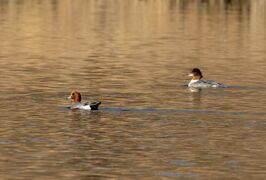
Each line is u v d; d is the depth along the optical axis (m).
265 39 99.75
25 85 65.44
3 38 96.62
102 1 138.75
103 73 72.50
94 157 44.59
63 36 99.62
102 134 49.12
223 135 49.12
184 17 119.88
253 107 56.97
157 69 75.50
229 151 45.84
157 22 114.25
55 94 61.50
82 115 53.88
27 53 85.38
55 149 46.00
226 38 100.19
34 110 55.47
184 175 41.62
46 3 134.88
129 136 48.75
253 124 51.91
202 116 53.97
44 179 40.97
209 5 135.50
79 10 126.81
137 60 81.25
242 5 135.62
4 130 50.00
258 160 44.19
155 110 55.62
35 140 47.78
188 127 50.97
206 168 42.75
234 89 64.50
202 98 60.31
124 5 133.75
